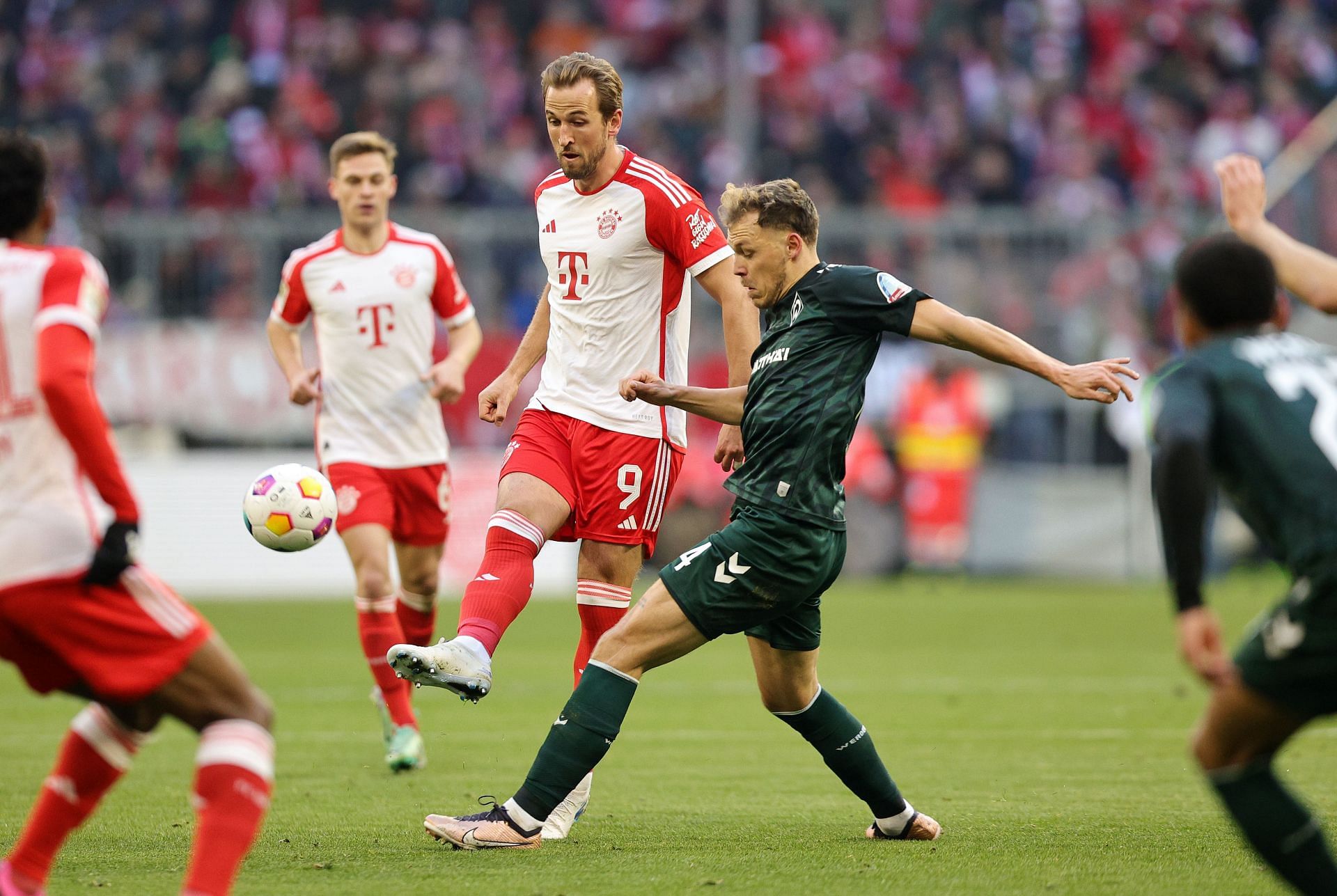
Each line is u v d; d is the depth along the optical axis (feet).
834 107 272.72
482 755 84.94
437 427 88.63
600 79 63.72
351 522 84.07
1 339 40.75
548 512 63.82
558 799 57.00
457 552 199.00
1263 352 40.88
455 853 56.03
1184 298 42.22
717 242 65.00
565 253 66.08
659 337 66.44
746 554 55.36
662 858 54.85
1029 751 84.48
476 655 57.41
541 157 262.06
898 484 216.13
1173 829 61.00
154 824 62.75
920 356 215.31
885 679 119.24
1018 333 217.56
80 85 264.52
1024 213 252.21
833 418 55.47
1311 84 291.17
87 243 200.34
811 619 57.72
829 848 57.11
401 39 273.33
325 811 66.39
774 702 58.65
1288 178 215.10
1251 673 40.32
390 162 88.69
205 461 199.41
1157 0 296.10
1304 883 41.32
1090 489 218.79
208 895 40.11
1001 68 283.38
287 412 200.34
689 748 86.74
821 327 56.03
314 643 147.74
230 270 202.08
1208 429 39.22
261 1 273.95
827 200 258.16
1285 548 39.75
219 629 160.04
